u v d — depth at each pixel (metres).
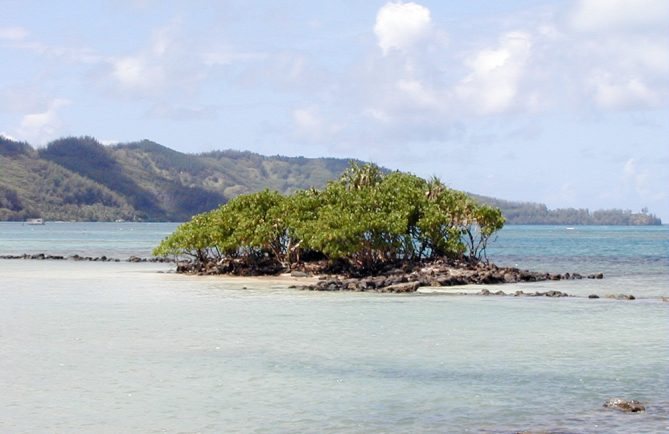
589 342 40.12
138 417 25.38
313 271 86.56
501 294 65.06
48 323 46.59
